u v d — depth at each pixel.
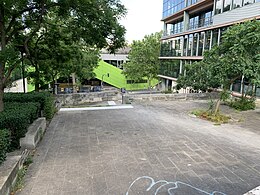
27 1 6.56
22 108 6.46
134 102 13.18
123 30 8.13
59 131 7.23
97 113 10.10
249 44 8.10
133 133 7.01
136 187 3.88
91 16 7.41
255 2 13.73
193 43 21.84
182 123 8.47
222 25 16.77
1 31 6.70
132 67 31.83
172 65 25.95
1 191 3.18
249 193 2.53
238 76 8.84
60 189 3.81
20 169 4.29
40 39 9.90
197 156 5.25
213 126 8.14
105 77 36.34
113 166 4.68
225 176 4.29
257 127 8.12
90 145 5.93
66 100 13.47
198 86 12.62
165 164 4.78
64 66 13.12
